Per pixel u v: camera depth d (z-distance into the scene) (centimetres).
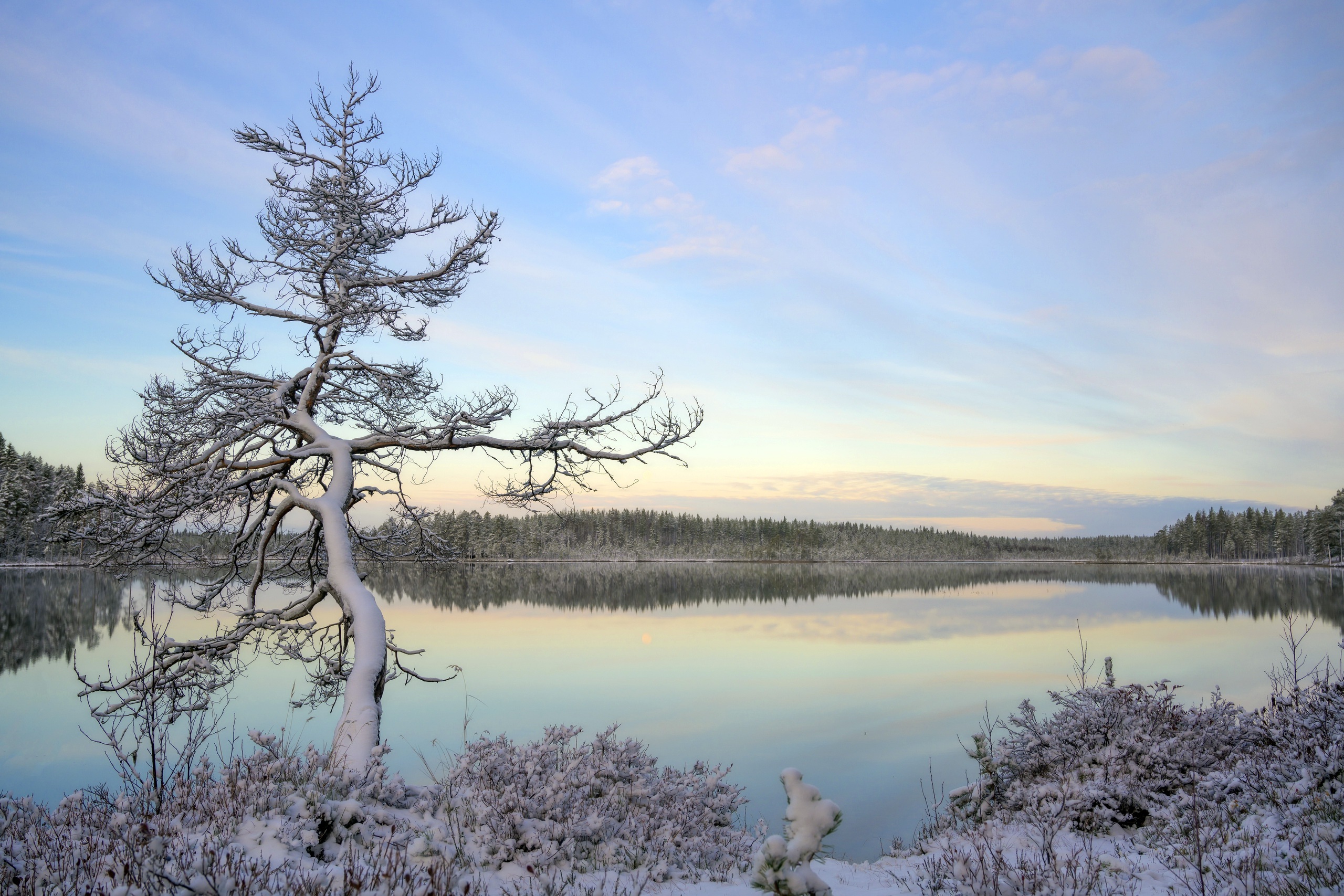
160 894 436
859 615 5212
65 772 1380
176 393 1084
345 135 1153
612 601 6450
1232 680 2312
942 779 1426
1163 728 925
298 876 480
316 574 1302
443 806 704
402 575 9175
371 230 1098
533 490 1140
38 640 3103
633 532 18688
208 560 1216
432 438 1105
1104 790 816
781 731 1850
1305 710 916
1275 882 531
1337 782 704
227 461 1091
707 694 2334
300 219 1115
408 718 1947
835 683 2528
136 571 1162
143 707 758
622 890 571
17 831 569
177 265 1067
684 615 5172
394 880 480
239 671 1132
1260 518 16362
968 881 571
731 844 767
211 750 821
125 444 1048
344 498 1045
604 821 700
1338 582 8669
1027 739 988
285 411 1153
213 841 526
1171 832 741
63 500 1090
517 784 682
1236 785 795
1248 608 5297
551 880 552
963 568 16162
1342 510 13125
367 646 898
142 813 605
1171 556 17912
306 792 612
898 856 883
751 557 19500
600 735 859
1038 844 736
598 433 1112
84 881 461
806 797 375
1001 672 2712
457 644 3453
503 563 14238
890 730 1847
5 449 6881
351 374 1205
